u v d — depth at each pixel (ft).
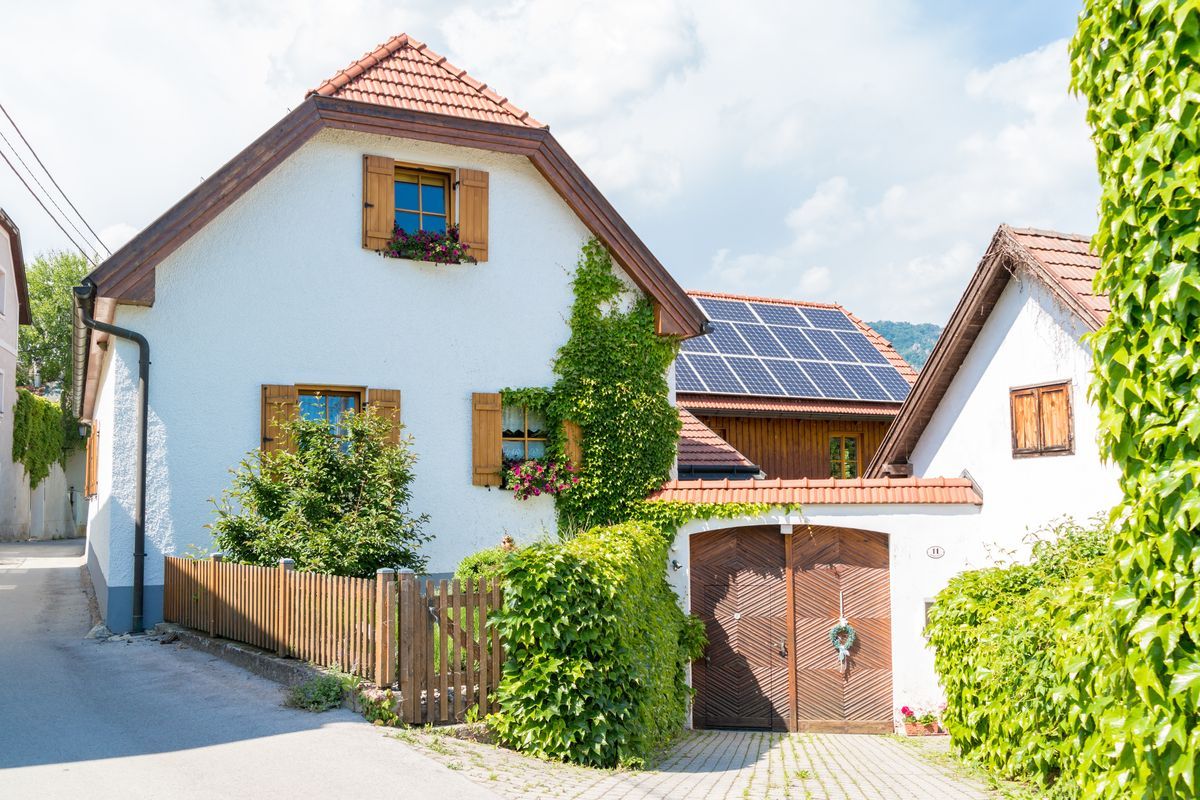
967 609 35.63
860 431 77.20
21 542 117.19
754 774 31.48
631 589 32.71
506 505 51.42
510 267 52.60
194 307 45.11
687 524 49.08
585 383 53.06
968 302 49.70
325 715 27.66
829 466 75.56
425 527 49.39
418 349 50.03
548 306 53.42
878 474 57.98
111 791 21.18
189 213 43.78
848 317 89.86
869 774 32.42
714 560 49.03
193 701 29.50
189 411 44.68
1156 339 15.11
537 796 22.45
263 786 21.62
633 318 54.80
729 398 70.38
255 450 41.50
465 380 51.01
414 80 52.60
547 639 28.66
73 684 32.30
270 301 46.73
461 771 23.81
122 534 43.32
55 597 57.52
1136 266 15.51
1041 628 29.04
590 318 53.98
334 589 30.40
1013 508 47.75
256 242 46.68
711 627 48.55
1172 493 14.65
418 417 49.80
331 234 48.42
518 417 53.47
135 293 43.01
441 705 28.25
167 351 44.47
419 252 49.70
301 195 47.91
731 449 63.36
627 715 29.66
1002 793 28.60
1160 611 14.74
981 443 50.24
